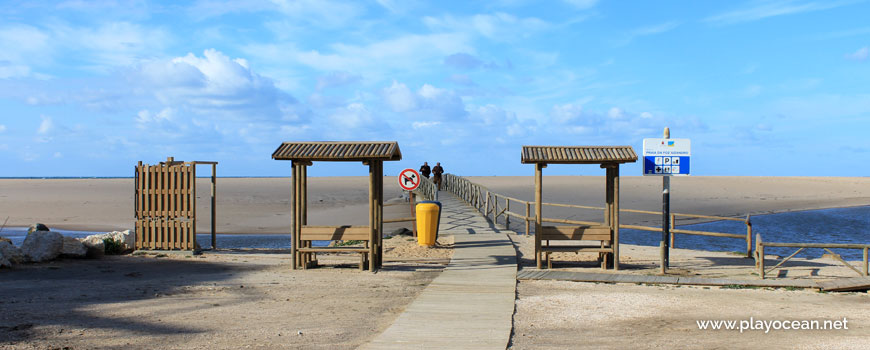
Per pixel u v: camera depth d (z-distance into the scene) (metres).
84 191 44.91
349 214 27.98
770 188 48.44
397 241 16.78
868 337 6.59
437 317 7.50
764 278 10.70
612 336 6.65
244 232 22.59
